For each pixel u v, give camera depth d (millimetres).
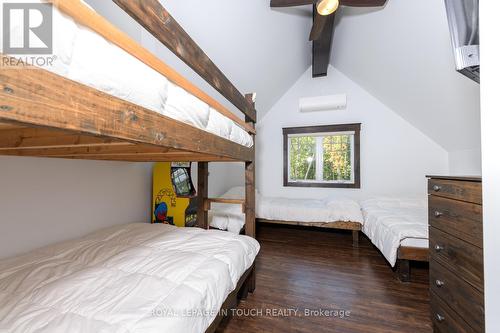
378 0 2016
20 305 802
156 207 2307
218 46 2186
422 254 1977
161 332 704
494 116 697
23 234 1379
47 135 739
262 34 2557
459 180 1068
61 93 445
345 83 4102
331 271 2264
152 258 1168
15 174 1344
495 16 685
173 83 852
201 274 1045
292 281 2057
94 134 513
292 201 3717
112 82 575
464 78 2180
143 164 2342
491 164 709
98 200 1860
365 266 2389
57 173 1564
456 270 1097
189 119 933
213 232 1635
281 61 3336
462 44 1061
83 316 745
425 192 3756
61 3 453
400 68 2822
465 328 1032
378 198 3484
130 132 619
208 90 2531
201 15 1810
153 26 729
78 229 1700
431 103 2926
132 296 854
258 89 3508
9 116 364
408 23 2234
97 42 545
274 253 2766
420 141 3779
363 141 4023
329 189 4145
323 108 3986
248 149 1808
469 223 997
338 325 1487
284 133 4387
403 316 1575
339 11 2775
